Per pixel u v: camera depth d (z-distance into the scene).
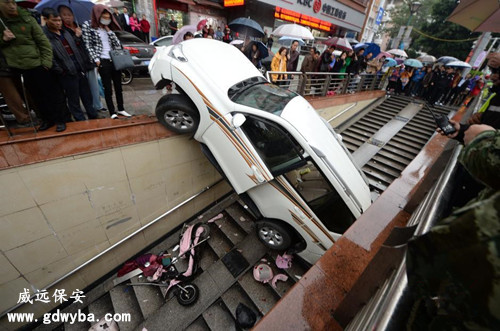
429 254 0.53
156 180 4.03
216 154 3.44
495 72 2.40
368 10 18.86
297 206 3.39
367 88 10.12
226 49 3.75
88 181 3.22
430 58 11.36
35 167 2.73
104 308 3.84
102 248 3.83
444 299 0.50
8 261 2.91
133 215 4.01
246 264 4.23
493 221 0.41
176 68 3.10
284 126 3.02
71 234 3.36
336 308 1.51
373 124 9.15
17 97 2.79
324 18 15.30
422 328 0.65
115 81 3.63
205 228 4.71
